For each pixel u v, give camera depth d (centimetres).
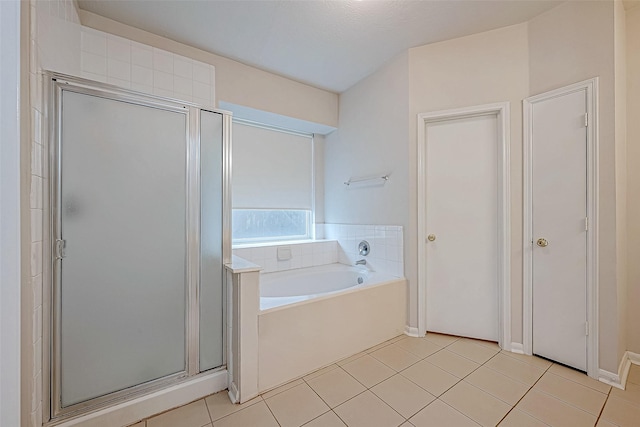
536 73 190
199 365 153
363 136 281
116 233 128
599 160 163
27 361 90
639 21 177
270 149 306
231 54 233
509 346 202
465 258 221
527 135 193
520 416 136
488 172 213
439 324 231
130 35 195
